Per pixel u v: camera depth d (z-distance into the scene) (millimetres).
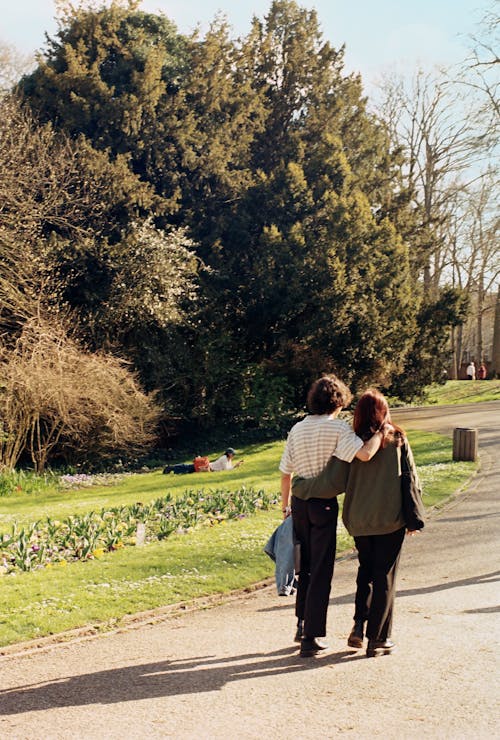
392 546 5266
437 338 30719
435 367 30906
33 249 24469
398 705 4281
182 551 9148
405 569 8484
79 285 25938
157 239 26078
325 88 34594
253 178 31734
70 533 9570
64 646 5750
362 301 27609
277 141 34188
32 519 12398
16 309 22812
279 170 30141
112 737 3930
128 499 15609
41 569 8320
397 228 34250
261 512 12445
